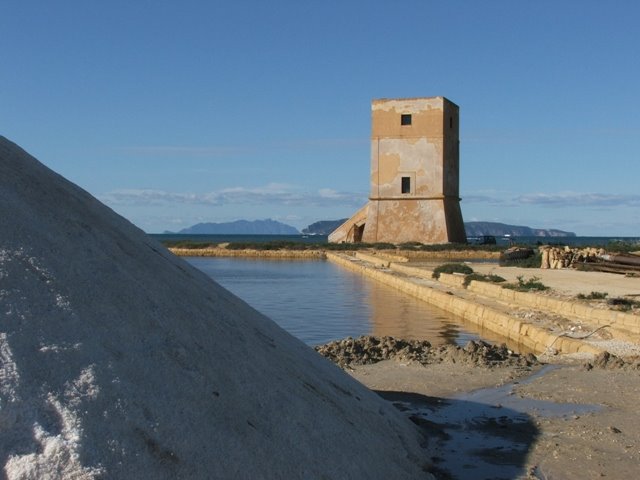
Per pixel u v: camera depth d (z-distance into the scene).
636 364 11.37
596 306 17.45
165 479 3.54
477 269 33.12
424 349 12.91
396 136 57.53
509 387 9.78
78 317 4.03
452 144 59.56
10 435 3.26
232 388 4.70
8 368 3.45
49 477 3.16
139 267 5.34
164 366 4.26
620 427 7.66
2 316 3.67
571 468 6.31
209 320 5.44
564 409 8.52
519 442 7.12
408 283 29.45
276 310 23.20
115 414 3.63
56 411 3.43
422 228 56.78
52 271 4.24
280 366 5.77
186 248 65.00
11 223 4.39
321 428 5.16
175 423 3.90
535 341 16.14
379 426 6.29
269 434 4.57
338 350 12.64
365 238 58.66
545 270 32.09
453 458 6.58
